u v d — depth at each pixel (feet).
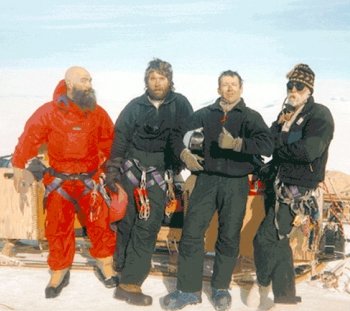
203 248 18.06
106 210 18.81
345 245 22.31
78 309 17.83
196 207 17.95
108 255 19.11
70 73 18.06
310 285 19.66
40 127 18.19
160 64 18.21
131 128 18.48
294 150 16.87
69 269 19.35
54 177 18.39
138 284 18.37
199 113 18.06
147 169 18.51
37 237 20.63
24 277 19.86
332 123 17.22
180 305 17.83
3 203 20.53
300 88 17.29
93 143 18.45
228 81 17.63
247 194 18.04
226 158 17.70
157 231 18.57
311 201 17.26
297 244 19.56
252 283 19.33
